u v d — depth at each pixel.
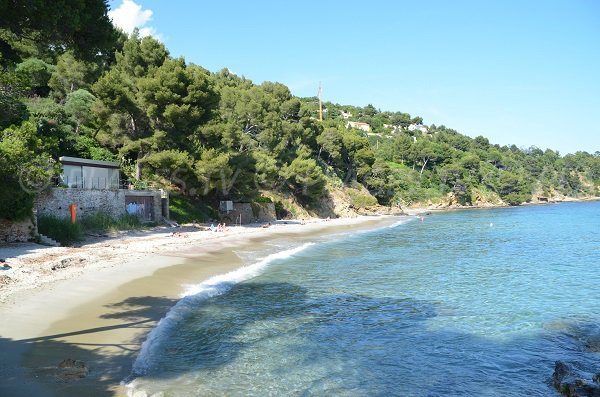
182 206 49.44
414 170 138.62
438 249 36.53
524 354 12.09
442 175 135.25
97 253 24.59
